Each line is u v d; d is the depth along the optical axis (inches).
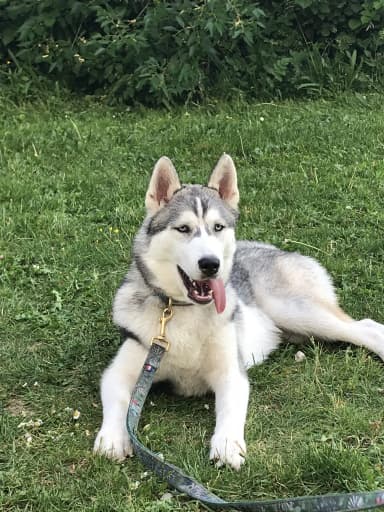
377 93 161.3
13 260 95.7
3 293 88.4
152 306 68.9
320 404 68.4
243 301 78.2
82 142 135.6
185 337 68.1
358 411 67.1
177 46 161.8
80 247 98.3
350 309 84.4
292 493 58.5
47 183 118.9
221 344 69.0
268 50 165.0
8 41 168.4
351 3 168.4
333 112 150.2
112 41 158.4
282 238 101.2
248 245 85.8
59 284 90.0
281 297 79.7
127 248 98.3
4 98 157.1
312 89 162.7
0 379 73.4
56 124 145.2
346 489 58.0
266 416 67.2
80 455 62.4
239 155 130.4
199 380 70.7
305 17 171.3
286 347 78.9
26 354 77.6
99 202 113.0
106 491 58.4
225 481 59.5
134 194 115.0
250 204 110.9
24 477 60.5
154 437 64.5
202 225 67.4
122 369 69.0
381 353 75.4
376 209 108.8
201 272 64.7
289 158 127.7
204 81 163.6
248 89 164.1
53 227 104.0
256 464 60.5
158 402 70.3
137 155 130.9
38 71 166.4
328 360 74.7
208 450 63.1
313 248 98.0
